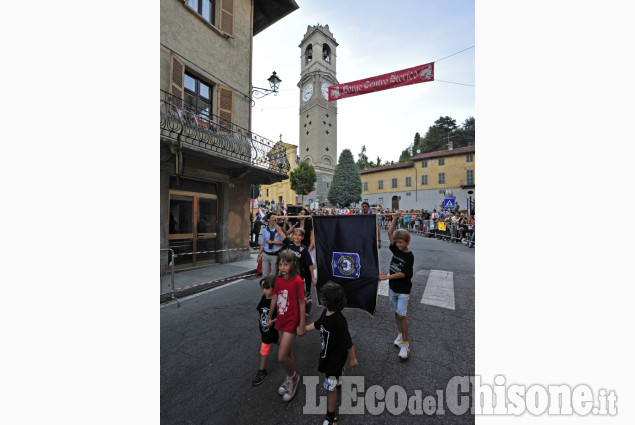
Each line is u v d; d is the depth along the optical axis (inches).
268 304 111.3
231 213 363.9
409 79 269.0
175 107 275.0
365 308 141.3
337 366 88.5
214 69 335.6
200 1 327.3
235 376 115.4
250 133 381.1
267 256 237.6
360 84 285.6
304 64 1764.3
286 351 99.8
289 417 92.9
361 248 143.1
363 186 1553.9
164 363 125.0
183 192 307.4
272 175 396.8
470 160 1243.8
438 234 632.4
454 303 194.5
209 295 223.9
